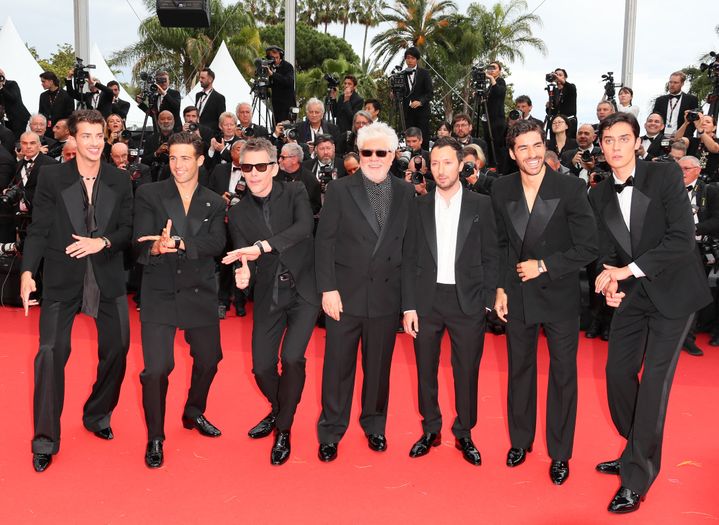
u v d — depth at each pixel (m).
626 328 3.35
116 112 10.79
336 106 9.52
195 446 3.86
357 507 3.15
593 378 5.28
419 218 3.59
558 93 9.16
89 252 3.47
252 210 3.70
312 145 8.00
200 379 3.91
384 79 35.38
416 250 3.62
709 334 6.67
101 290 3.65
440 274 3.58
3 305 7.62
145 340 3.57
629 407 3.42
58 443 3.56
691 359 5.87
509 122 8.32
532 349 3.54
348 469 3.57
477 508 3.15
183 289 3.61
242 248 3.63
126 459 3.66
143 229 3.61
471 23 34.16
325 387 3.71
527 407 3.61
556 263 3.27
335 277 3.60
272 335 3.75
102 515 3.05
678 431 4.13
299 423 4.26
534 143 3.22
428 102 9.30
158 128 8.59
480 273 3.57
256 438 3.99
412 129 7.42
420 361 3.71
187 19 10.71
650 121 7.83
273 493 3.29
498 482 3.43
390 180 3.63
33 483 3.36
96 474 3.47
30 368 5.36
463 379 3.66
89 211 3.63
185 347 6.02
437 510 3.13
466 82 32.94
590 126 7.40
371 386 3.77
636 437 3.13
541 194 3.36
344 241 3.60
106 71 19.83
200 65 31.89
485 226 3.54
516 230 3.40
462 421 3.74
